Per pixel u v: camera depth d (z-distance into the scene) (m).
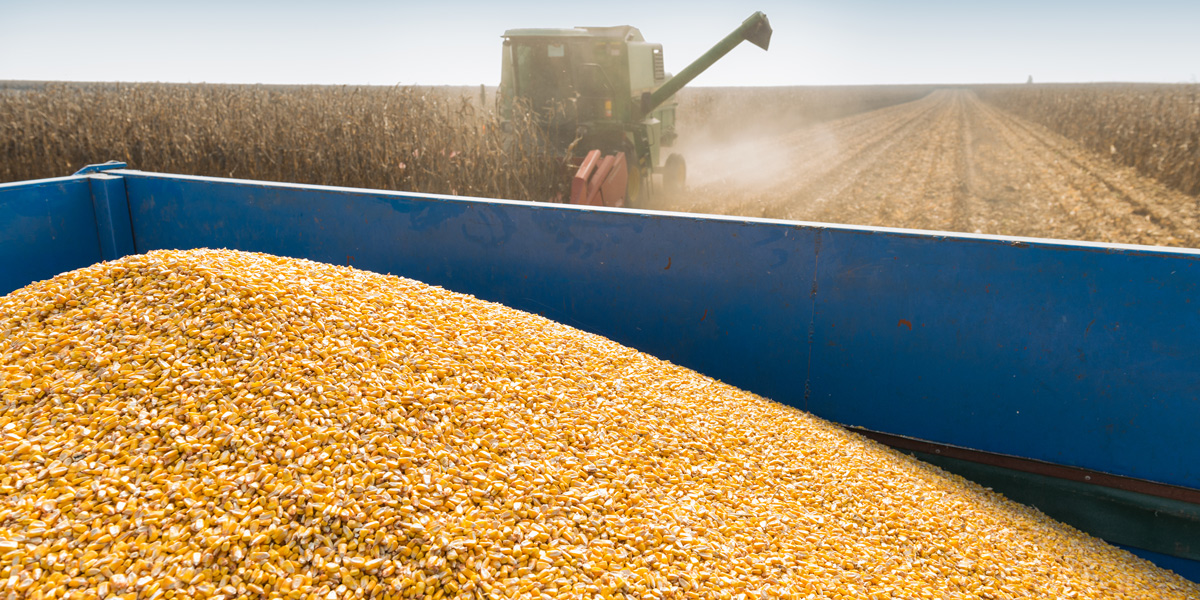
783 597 2.05
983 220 10.86
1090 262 2.91
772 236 3.46
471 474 2.20
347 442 2.17
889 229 3.25
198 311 2.53
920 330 3.28
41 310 2.55
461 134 10.12
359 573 1.85
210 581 1.78
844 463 2.98
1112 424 3.02
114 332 2.45
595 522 2.18
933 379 3.30
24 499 1.87
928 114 40.34
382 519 1.97
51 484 1.93
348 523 1.94
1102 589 2.60
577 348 3.24
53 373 2.29
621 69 10.77
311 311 2.67
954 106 49.72
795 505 2.58
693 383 3.34
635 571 2.02
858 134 27.09
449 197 4.21
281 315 2.58
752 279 3.56
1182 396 2.89
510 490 2.20
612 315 3.94
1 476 1.92
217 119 12.34
